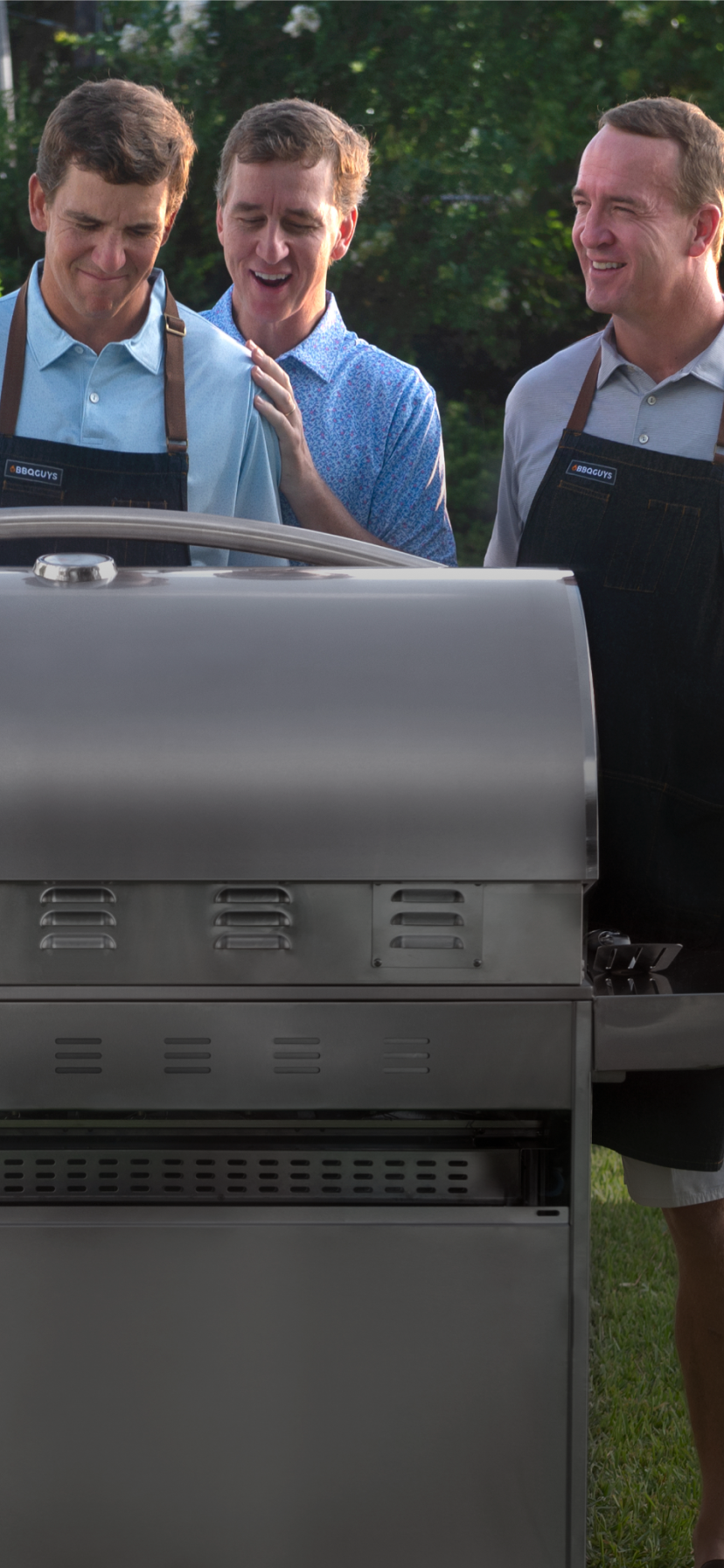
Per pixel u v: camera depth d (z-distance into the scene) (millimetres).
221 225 2385
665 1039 1534
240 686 1503
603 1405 2521
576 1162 1531
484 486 7156
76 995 1503
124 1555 1567
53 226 1939
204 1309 1528
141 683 1504
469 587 1619
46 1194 1631
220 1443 1549
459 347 7559
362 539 2232
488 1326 1534
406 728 1484
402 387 2367
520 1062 1523
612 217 2016
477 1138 1643
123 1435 1547
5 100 7066
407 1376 1538
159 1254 1521
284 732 1480
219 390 2072
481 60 6992
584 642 1545
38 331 2027
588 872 1482
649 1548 2160
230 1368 1537
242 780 1470
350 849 1474
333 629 1557
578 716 1495
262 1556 1566
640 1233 3119
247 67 6922
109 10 7043
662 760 1987
